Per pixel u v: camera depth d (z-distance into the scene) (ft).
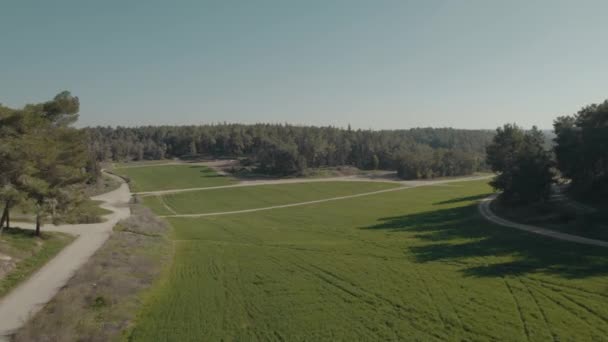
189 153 622.54
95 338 66.13
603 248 109.09
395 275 99.76
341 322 73.72
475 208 205.77
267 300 84.84
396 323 72.64
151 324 73.36
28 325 68.33
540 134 212.23
